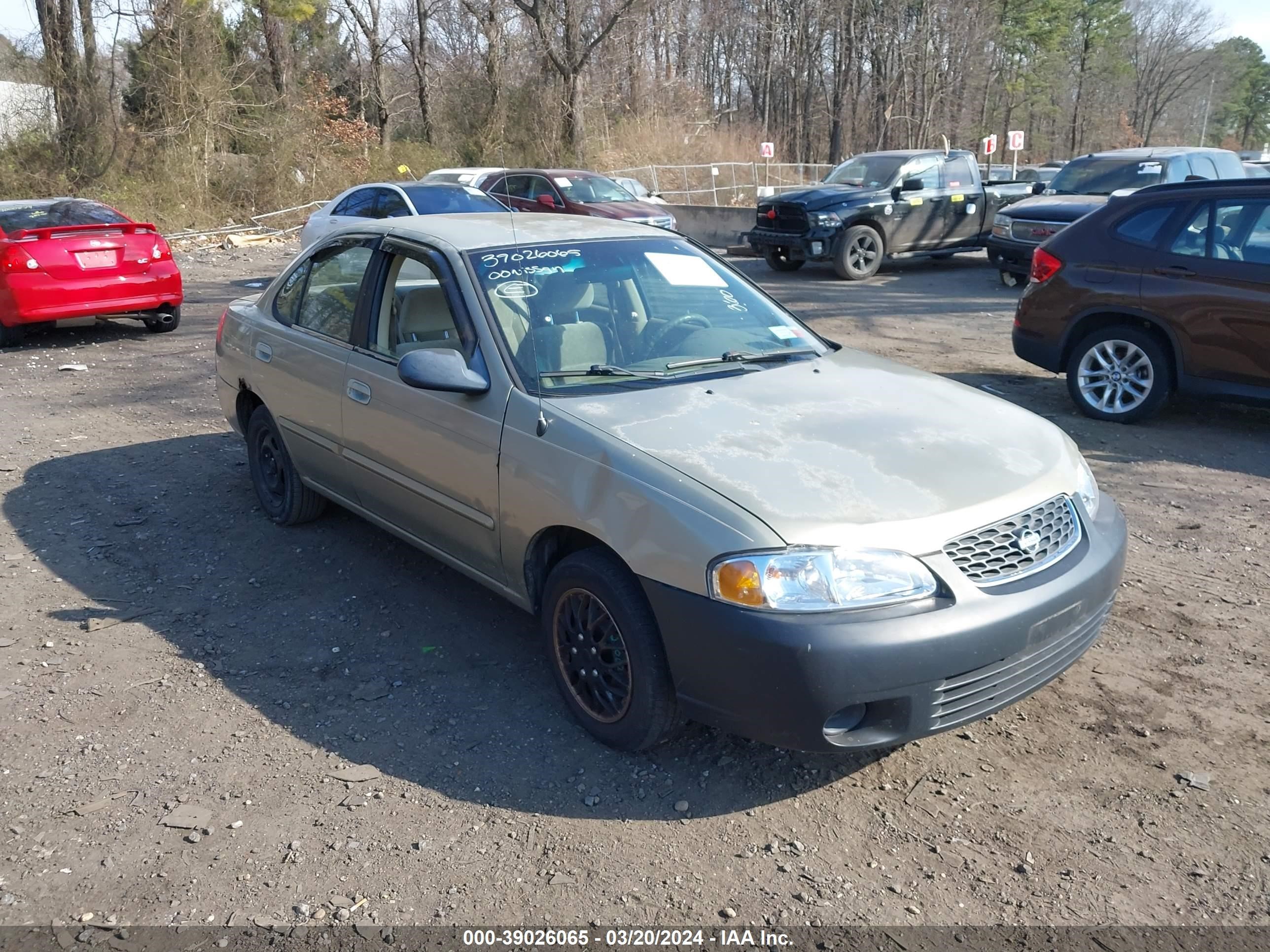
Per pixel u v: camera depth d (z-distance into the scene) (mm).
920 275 16688
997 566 3242
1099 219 7605
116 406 8453
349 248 5023
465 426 3977
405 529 4625
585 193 17328
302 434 5145
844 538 3066
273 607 4789
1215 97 91312
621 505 3354
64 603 4828
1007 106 67688
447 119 35688
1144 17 81125
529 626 4586
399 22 37156
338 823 3248
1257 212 6918
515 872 3025
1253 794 3348
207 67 24719
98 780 3479
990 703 3256
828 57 58938
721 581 3070
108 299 10859
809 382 4070
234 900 2914
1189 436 7320
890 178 16312
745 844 3143
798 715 3039
